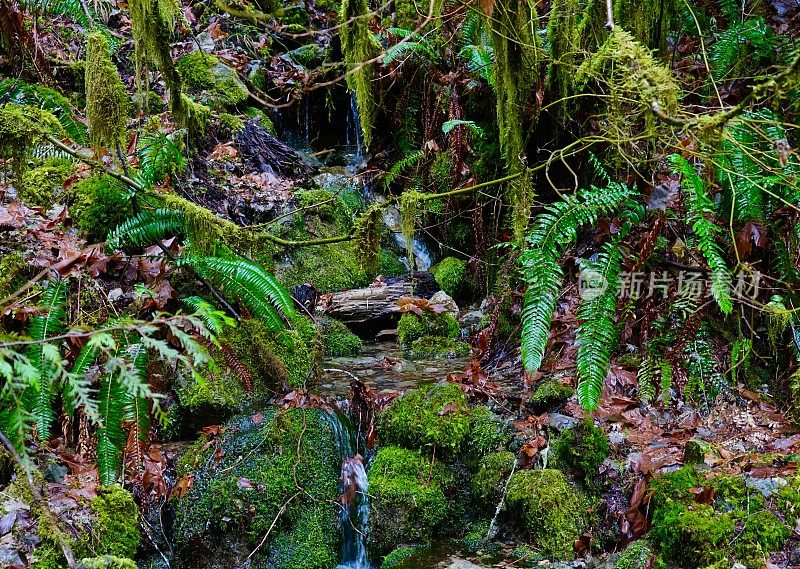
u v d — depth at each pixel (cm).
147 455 274
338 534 279
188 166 419
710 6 357
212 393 308
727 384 285
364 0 288
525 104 312
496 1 272
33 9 395
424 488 284
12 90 385
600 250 330
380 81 508
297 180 502
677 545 230
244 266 306
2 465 242
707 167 233
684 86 318
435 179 484
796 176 228
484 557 262
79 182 349
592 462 267
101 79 273
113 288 319
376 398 321
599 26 298
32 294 267
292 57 584
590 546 253
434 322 407
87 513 242
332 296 419
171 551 263
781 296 283
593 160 323
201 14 582
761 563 216
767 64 319
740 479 239
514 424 294
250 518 268
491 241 438
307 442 293
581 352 223
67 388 143
